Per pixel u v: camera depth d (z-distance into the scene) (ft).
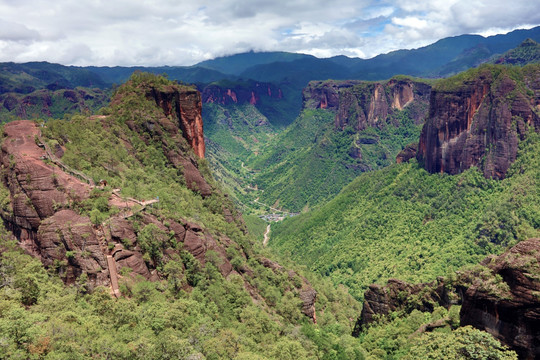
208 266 226.38
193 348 157.89
